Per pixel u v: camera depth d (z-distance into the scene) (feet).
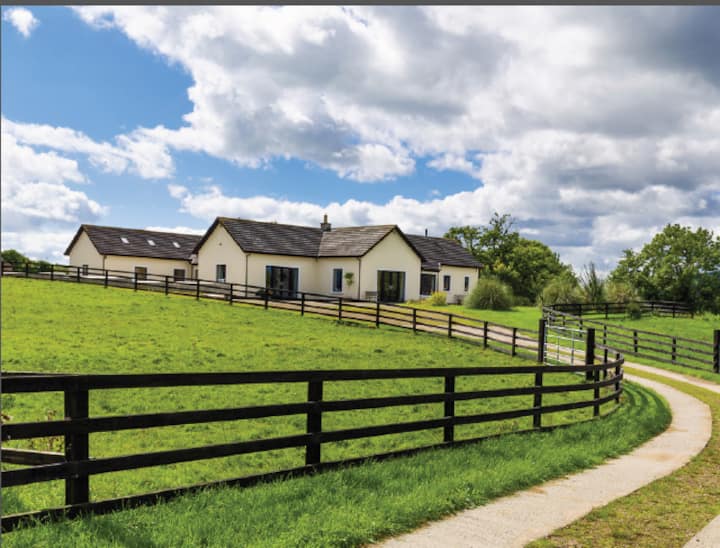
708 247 202.69
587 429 34.06
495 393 29.91
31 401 37.78
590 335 58.23
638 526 18.84
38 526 14.90
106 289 118.21
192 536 15.44
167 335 70.85
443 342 79.71
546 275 229.04
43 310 86.12
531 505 20.57
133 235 171.32
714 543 17.58
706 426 38.24
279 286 135.64
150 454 17.42
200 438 31.83
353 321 94.27
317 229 150.30
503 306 127.54
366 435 23.79
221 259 136.26
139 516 16.42
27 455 20.15
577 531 18.19
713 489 23.45
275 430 34.30
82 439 16.17
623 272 216.13
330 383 49.52
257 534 15.99
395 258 140.15
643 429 35.45
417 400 25.91
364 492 19.98
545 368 33.12
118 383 16.85
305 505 18.22
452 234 238.27
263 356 60.44
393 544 16.53
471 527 18.12
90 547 14.34
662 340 92.43
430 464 23.93
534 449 27.89
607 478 24.72
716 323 115.24
